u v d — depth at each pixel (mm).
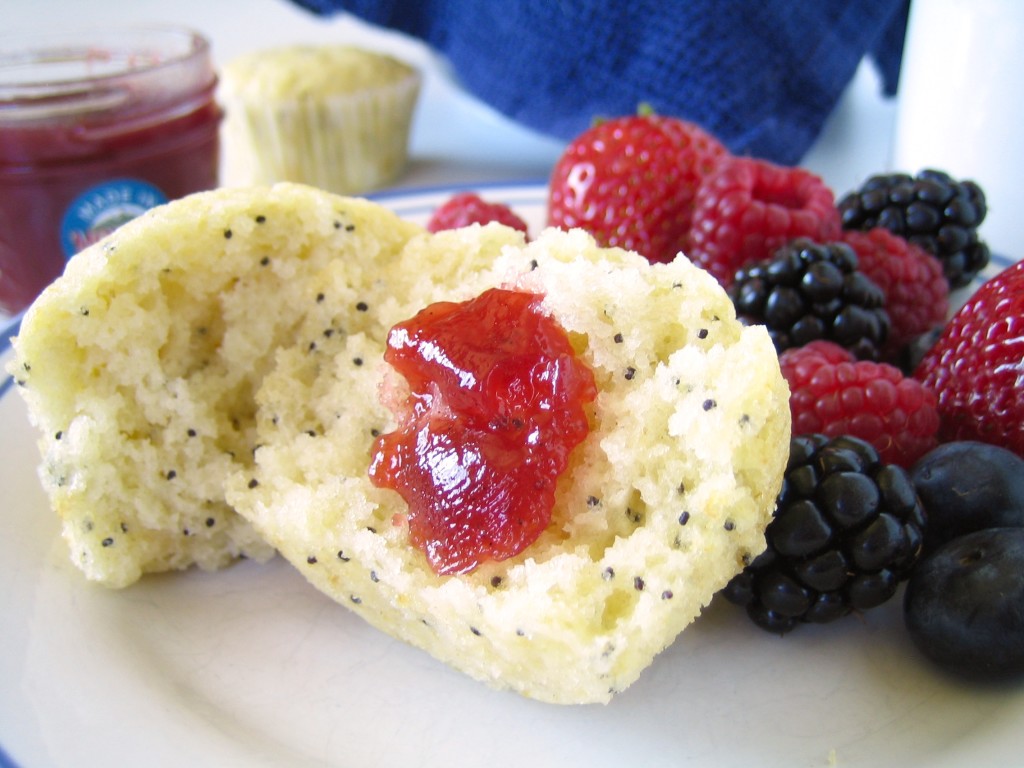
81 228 188
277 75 261
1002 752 98
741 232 161
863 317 148
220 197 123
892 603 123
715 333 110
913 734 105
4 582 117
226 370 130
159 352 125
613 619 103
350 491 116
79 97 181
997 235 193
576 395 110
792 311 148
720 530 104
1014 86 182
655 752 104
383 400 121
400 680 113
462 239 127
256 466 126
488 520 107
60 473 118
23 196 182
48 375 116
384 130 270
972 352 134
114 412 120
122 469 121
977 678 108
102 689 105
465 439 110
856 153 259
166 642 116
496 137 302
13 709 100
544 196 212
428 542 110
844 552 112
